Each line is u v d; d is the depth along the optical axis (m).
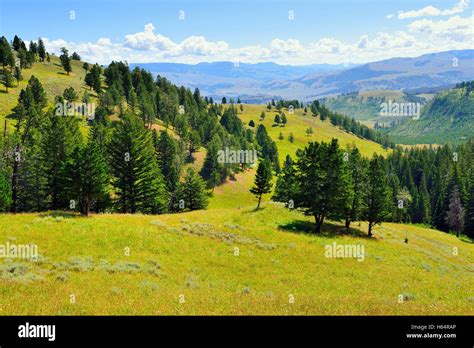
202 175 141.12
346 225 61.34
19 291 18.30
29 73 176.88
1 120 109.56
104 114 130.38
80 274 22.88
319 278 31.23
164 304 17.86
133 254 30.28
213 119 193.62
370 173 59.84
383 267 37.66
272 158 186.50
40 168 63.09
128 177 60.62
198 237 39.97
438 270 41.78
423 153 184.12
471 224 97.56
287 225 56.03
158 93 186.75
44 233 31.81
